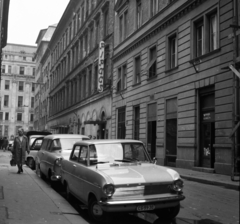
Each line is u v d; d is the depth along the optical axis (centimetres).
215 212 700
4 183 1033
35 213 654
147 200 579
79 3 4141
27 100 9025
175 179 617
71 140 1142
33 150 1639
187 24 1689
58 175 989
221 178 1195
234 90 1197
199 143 1562
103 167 665
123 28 2641
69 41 4716
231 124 1309
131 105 2345
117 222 632
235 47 1205
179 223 618
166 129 1862
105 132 2870
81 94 3791
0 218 596
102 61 2909
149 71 2111
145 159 742
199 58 1555
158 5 2052
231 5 1365
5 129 8731
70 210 708
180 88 1716
